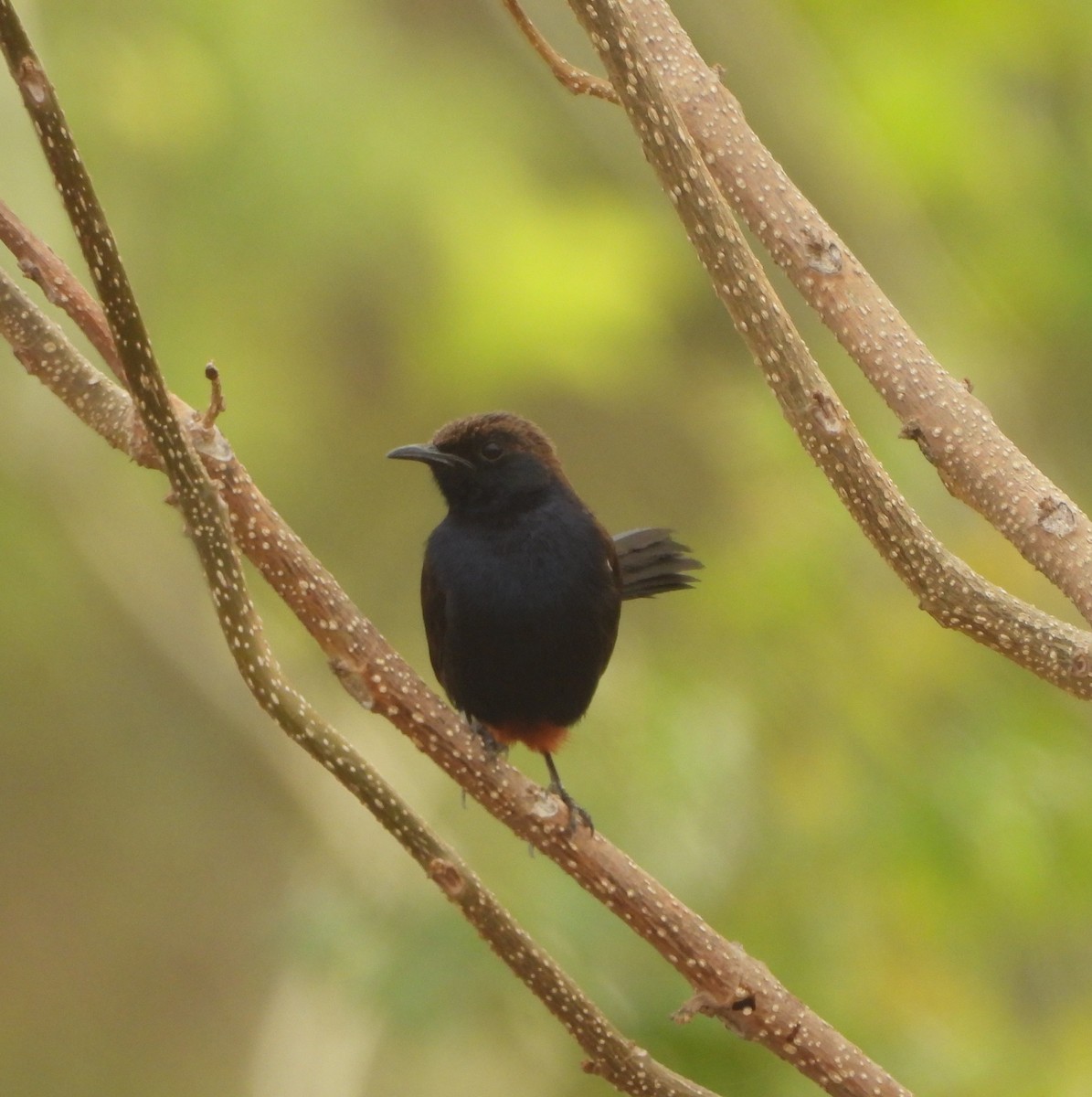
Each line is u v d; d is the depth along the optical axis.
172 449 4.97
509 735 8.59
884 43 13.81
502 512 8.21
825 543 11.23
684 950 5.64
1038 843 10.11
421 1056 11.16
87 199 4.79
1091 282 13.11
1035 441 12.67
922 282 13.42
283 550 5.82
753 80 13.79
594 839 5.74
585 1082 10.18
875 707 10.59
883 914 10.03
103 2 15.08
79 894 20.81
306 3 15.52
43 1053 20.48
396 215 15.47
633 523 16.41
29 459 15.70
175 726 20.03
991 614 5.27
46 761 20.12
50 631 18.34
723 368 15.55
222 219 15.70
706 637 11.28
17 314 5.74
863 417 12.33
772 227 5.64
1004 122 13.98
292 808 17.80
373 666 5.88
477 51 15.99
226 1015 20.64
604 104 15.13
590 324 14.88
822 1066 5.57
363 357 17.05
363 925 10.30
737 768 10.19
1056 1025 10.16
